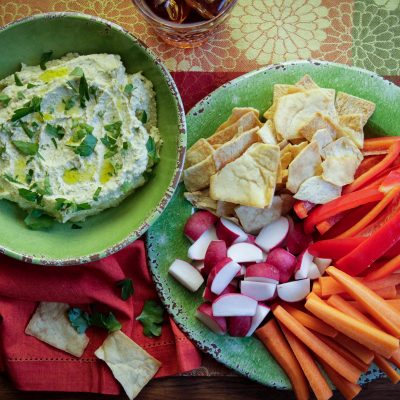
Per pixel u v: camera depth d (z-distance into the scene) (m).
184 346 0.51
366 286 0.50
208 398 0.52
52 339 0.52
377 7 0.56
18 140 0.48
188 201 0.53
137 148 0.48
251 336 0.52
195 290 0.52
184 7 0.52
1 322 0.52
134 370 0.52
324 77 0.54
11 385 0.53
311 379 0.50
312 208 0.52
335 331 0.51
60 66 0.49
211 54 0.56
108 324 0.52
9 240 0.48
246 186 0.51
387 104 0.53
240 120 0.52
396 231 0.48
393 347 0.48
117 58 0.50
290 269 0.51
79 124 0.48
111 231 0.50
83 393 0.53
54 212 0.49
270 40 0.56
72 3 0.56
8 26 0.48
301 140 0.52
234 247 0.52
